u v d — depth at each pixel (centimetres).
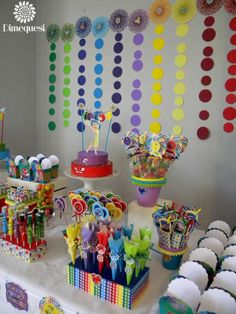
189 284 63
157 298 75
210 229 95
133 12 183
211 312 57
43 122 231
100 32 196
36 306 79
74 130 217
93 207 90
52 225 120
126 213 123
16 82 209
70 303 72
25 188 123
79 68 208
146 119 187
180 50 170
